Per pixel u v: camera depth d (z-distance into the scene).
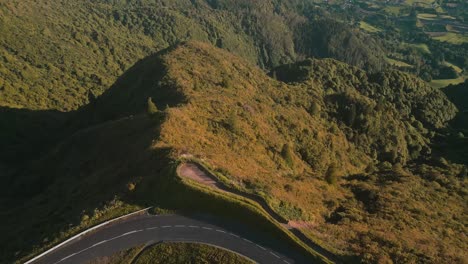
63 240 44.84
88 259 43.09
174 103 79.38
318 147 90.81
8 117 116.38
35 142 110.06
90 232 45.75
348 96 119.25
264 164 67.25
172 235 45.50
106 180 55.88
